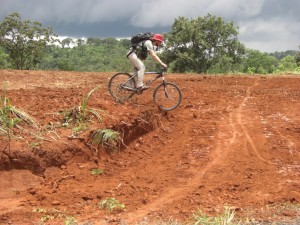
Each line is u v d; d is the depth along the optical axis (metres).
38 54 38.56
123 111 7.97
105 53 113.00
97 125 7.00
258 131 8.18
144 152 7.26
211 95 10.87
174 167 6.61
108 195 5.32
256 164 6.72
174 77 14.36
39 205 4.99
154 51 8.65
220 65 44.16
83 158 6.34
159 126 8.34
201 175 6.25
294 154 7.16
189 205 5.06
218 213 4.79
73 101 8.15
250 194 5.45
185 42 43.84
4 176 5.58
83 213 4.78
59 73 14.26
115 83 8.94
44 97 8.49
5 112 6.51
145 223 4.53
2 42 37.16
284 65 56.03
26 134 6.30
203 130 8.25
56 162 6.02
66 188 5.51
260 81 13.55
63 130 6.68
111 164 6.55
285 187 5.72
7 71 13.95
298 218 4.65
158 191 5.57
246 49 46.34
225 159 6.92
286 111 9.49
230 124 8.59
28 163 5.79
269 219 4.61
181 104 9.77
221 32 44.25
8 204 5.03
